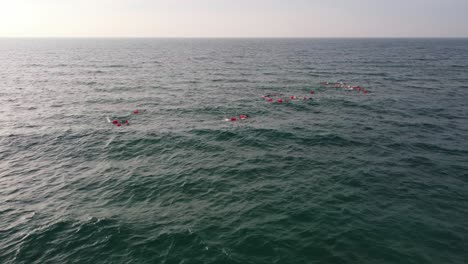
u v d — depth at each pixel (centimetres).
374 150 2044
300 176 1672
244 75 5728
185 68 6919
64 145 2169
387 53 11600
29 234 1180
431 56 10006
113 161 1905
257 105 3359
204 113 3031
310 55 10775
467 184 1563
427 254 1048
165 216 1294
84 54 11500
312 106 3294
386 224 1224
